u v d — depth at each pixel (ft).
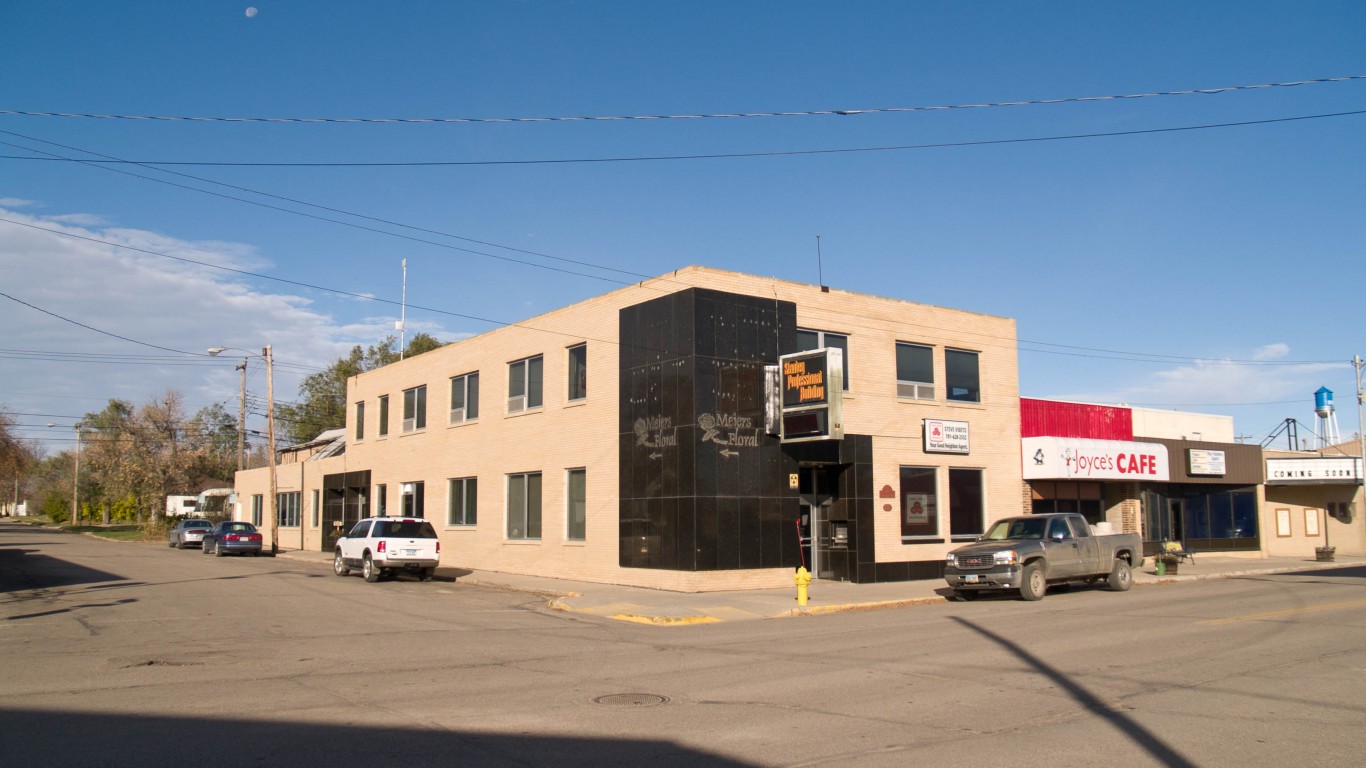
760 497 77.51
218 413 298.15
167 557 136.05
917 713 29.96
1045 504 104.01
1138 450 108.47
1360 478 129.18
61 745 26.11
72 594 76.13
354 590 81.87
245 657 43.34
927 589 78.38
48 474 394.73
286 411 284.82
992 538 74.69
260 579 93.15
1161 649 43.62
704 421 74.74
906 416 89.71
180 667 40.32
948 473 92.43
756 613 63.10
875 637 49.78
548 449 93.40
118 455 241.55
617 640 50.03
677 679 36.88
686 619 59.98
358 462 138.21
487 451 104.27
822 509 86.53
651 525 77.82
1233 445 125.59
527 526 96.78
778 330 80.64
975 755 24.68
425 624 57.62
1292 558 130.62
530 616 63.26
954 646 45.47
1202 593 75.41
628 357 82.53
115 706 31.58
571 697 33.12
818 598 70.90
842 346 86.63
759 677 37.14
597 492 85.25
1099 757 24.44
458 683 36.22
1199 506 124.77
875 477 86.33
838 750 25.27
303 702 32.30
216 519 223.30
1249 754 24.72
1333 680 35.50
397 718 29.60
